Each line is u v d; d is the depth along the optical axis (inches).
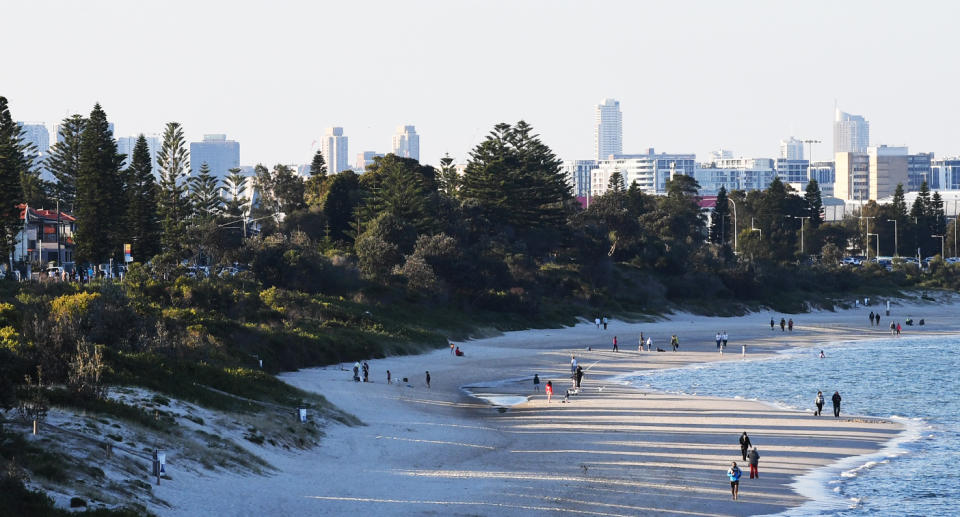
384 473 2346.2
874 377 4377.5
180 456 2175.2
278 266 5979.3
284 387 3260.3
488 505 2054.6
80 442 2053.4
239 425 2583.7
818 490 2289.6
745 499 2194.9
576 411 3427.7
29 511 1595.7
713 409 3464.6
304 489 2117.4
